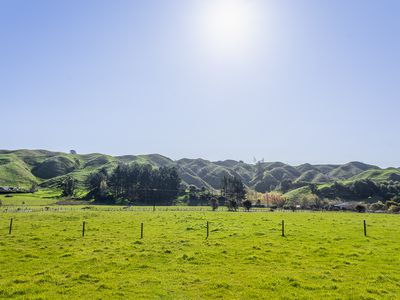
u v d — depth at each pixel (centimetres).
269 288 2188
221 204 18588
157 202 19150
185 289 2175
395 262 2831
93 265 2766
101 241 3900
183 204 18800
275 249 3388
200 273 2541
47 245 3656
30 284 2253
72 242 3838
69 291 2127
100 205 16462
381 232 4522
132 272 2572
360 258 2975
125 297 2027
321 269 2645
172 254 3177
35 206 14325
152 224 5638
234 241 3862
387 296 2023
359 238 4009
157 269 2658
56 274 2503
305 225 5441
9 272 2580
